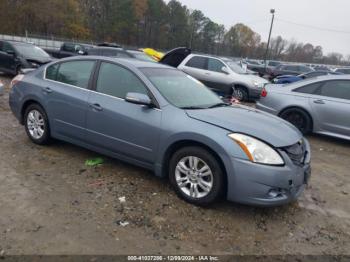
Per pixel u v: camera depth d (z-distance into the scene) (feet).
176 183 12.96
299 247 10.87
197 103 14.38
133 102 13.15
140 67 14.73
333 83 24.53
